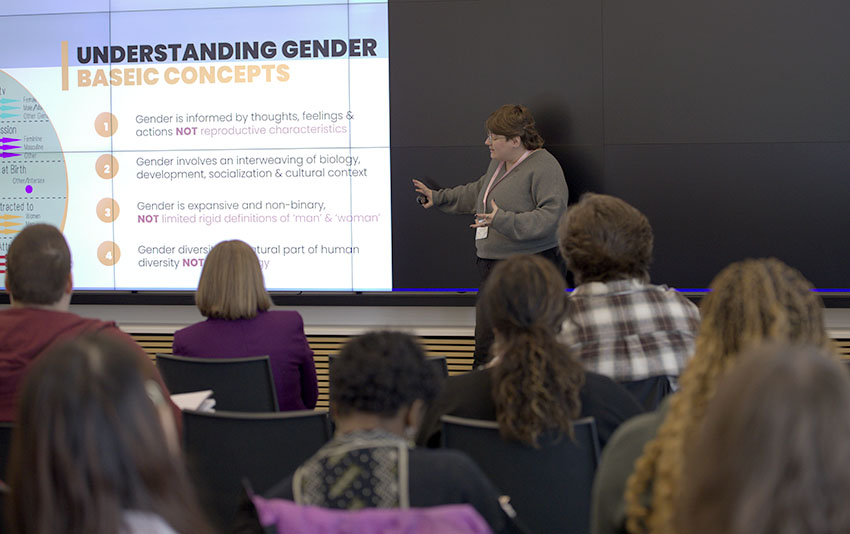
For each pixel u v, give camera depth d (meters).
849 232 5.46
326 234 5.82
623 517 1.50
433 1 5.64
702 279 5.57
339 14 5.71
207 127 5.84
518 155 5.35
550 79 5.58
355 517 1.29
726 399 0.91
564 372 2.19
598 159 5.58
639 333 2.68
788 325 1.44
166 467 1.09
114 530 1.02
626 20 5.50
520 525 1.61
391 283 5.82
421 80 5.69
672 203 5.55
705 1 5.45
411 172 5.74
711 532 0.90
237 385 3.20
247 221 5.86
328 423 2.58
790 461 0.84
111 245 5.96
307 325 5.99
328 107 5.77
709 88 5.48
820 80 5.40
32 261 2.63
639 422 1.59
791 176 5.47
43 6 5.92
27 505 1.03
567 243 2.81
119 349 1.10
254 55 5.78
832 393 0.86
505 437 2.19
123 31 5.86
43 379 1.04
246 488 1.56
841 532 0.83
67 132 5.96
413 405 1.67
